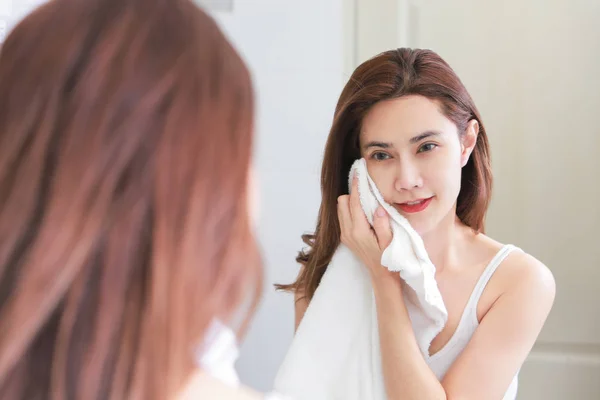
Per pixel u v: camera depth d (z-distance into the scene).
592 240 1.10
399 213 0.78
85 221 0.29
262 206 1.15
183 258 0.30
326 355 0.79
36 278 0.29
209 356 0.38
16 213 0.30
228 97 0.32
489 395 0.74
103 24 0.31
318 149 1.13
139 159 0.30
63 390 0.30
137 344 0.30
